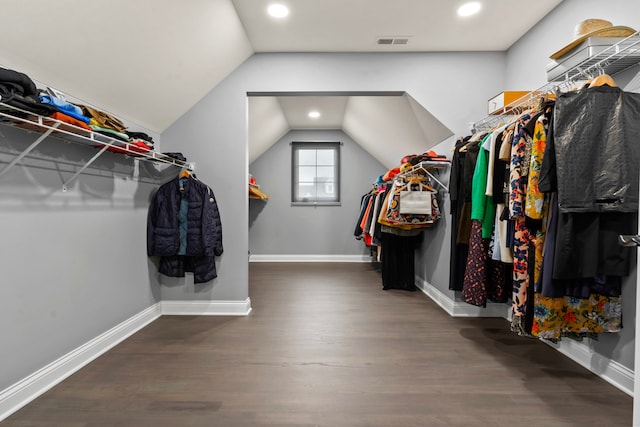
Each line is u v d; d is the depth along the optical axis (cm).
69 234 170
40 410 139
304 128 526
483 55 266
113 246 206
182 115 265
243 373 171
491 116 243
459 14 213
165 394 151
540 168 136
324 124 502
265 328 236
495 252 175
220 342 211
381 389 156
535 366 179
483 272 199
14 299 139
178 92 237
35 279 150
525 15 214
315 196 539
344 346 205
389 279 352
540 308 147
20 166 142
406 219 290
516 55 249
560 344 196
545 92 174
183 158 252
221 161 266
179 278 266
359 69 265
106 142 167
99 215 193
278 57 263
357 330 232
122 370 173
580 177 123
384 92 268
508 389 156
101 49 161
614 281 138
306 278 407
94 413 137
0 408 133
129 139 180
